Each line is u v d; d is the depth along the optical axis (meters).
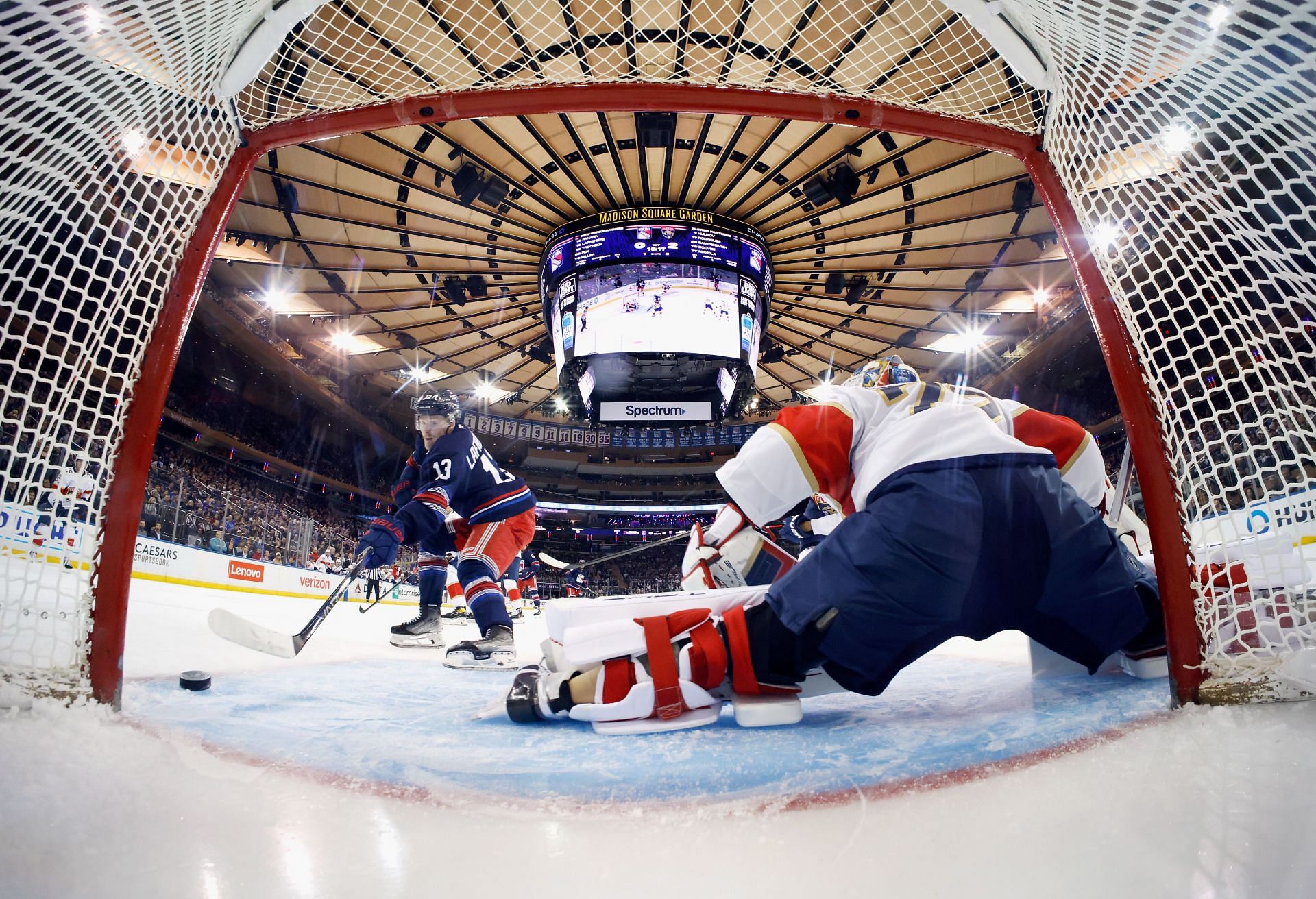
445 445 3.14
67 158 1.42
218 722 1.52
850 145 12.95
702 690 1.52
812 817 0.91
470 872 0.78
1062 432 1.87
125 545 1.53
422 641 4.10
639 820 0.93
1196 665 1.29
